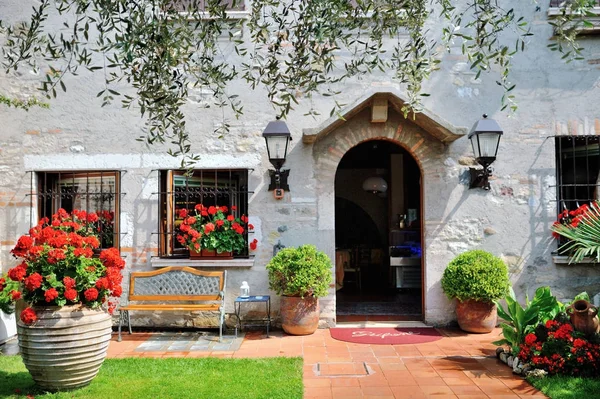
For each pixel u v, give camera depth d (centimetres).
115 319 690
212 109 695
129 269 691
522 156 691
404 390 440
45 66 696
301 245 686
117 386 439
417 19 352
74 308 429
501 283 624
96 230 700
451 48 693
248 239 689
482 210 690
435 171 691
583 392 413
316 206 689
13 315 641
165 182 709
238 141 695
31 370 423
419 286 990
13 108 700
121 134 698
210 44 371
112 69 698
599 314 489
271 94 372
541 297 523
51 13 693
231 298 686
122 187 695
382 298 926
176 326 685
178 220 713
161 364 509
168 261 682
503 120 694
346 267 1066
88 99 700
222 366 500
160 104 364
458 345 591
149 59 350
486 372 488
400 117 690
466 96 694
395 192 1189
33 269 434
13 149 700
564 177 725
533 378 455
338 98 691
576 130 690
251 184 692
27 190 698
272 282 649
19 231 694
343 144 691
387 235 1312
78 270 433
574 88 693
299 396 414
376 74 691
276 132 642
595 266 682
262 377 464
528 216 688
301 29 361
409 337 627
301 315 636
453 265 652
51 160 698
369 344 597
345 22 355
